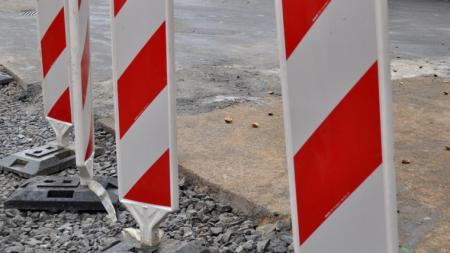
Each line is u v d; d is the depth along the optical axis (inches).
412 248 150.6
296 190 98.3
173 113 130.6
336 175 96.1
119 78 136.6
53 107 210.1
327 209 98.0
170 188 135.4
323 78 93.4
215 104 291.1
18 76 341.4
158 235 144.8
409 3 876.0
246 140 233.1
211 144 227.3
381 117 90.1
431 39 543.2
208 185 190.7
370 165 92.9
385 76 88.4
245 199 178.4
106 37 494.3
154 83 131.4
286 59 95.0
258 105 289.1
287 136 97.0
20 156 212.5
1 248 157.9
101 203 179.0
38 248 158.4
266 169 201.8
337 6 90.1
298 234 99.8
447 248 150.6
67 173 208.5
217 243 161.0
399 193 184.2
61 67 202.4
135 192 141.3
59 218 176.9
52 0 193.9
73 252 156.1
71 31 159.6
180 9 725.9
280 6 93.6
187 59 414.3
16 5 692.7
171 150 132.6
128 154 139.9
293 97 95.8
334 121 94.2
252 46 479.2
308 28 92.7
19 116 282.8
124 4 131.0
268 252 154.3
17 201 179.9
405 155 220.5
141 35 130.5
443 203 177.5
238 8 764.6
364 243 95.8
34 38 479.5
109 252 143.2
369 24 88.6
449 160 215.0
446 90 329.4
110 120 259.8
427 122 265.3
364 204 94.7
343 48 91.0
